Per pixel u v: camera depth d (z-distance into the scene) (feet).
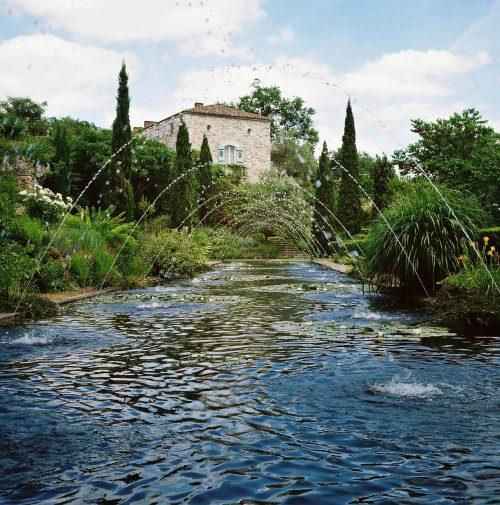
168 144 140.67
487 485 8.24
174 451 9.71
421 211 34.45
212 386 14.10
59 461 9.27
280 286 46.65
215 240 103.65
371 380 14.64
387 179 86.69
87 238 44.98
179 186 92.53
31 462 9.22
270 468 8.97
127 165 73.41
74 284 41.27
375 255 36.88
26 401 12.78
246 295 38.96
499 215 59.31
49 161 89.97
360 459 9.29
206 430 10.77
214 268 76.02
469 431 10.57
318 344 20.03
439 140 86.17
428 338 21.16
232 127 139.23
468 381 14.46
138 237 58.90
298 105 186.19
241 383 14.40
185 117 134.00
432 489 8.15
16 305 28.07
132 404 12.55
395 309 30.53
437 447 9.77
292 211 117.29
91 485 8.36
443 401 12.65
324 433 10.55
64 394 13.39
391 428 10.78
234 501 7.88
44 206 49.39
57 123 116.88
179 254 58.29
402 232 34.50
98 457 9.44
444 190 35.91
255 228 118.62
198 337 21.65
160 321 26.18
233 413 11.84
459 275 29.63
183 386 14.12
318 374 15.34
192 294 39.88
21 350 18.92
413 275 35.40
